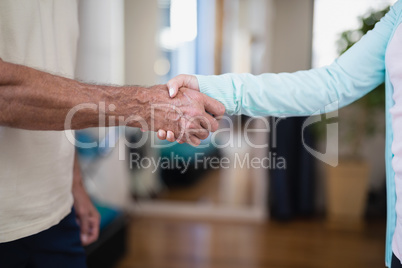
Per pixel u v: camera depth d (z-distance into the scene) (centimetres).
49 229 76
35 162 66
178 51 321
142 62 303
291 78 82
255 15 308
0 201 60
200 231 273
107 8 273
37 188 66
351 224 271
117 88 67
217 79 83
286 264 215
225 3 318
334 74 79
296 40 297
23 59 61
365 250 234
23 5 60
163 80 314
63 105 55
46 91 52
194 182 365
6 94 49
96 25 273
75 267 84
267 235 263
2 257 68
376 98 253
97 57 276
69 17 76
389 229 70
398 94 62
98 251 182
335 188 271
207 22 323
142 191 318
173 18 313
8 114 50
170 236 262
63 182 76
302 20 295
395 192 68
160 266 212
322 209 312
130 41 302
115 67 282
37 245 73
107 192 294
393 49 63
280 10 298
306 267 211
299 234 264
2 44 58
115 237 207
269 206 301
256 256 227
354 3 281
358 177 266
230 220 298
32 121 53
